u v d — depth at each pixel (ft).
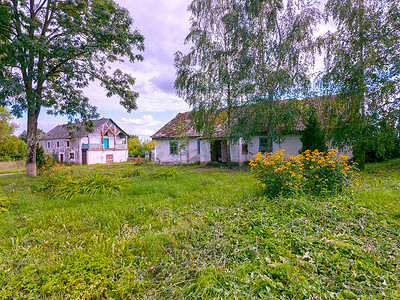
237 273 6.95
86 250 9.22
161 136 61.98
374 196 15.25
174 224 12.60
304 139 34.88
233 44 38.22
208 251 8.76
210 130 44.47
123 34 36.04
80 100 43.65
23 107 30.91
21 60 29.86
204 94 40.93
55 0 36.29
